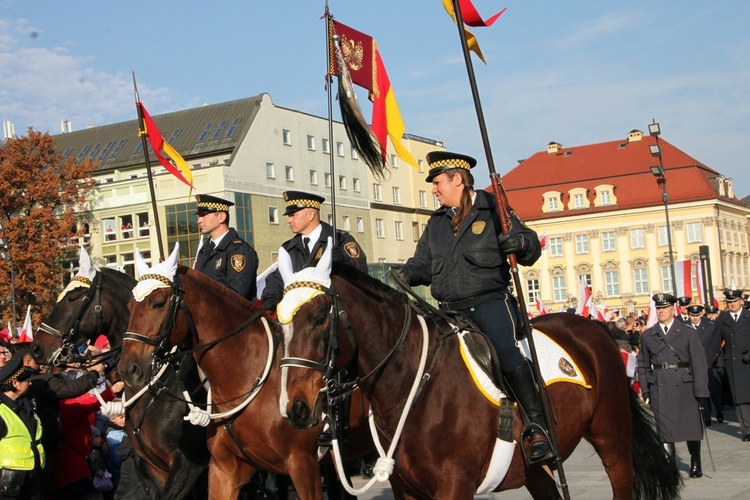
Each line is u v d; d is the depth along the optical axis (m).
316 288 5.51
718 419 18.25
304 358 5.36
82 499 8.74
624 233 78.88
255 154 49.56
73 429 8.70
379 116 7.54
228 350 6.95
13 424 7.50
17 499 7.52
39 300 46.31
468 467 5.74
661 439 7.61
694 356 11.50
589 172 81.75
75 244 47.66
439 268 6.17
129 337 6.72
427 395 5.73
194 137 53.72
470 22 6.55
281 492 8.59
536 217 81.50
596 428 6.96
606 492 10.56
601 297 79.25
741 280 81.62
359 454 7.46
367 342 5.72
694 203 77.00
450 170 6.14
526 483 6.57
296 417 5.25
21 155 47.19
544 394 5.95
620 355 7.38
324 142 55.62
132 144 57.41
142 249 47.53
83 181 49.50
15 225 45.75
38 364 8.07
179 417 7.52
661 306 11.88
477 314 6.04
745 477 11.16
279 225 50.56
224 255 8.45
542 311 27.20
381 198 60.81
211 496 7.00
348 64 7.41
